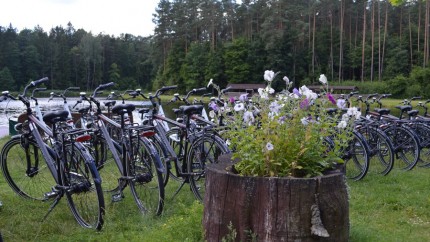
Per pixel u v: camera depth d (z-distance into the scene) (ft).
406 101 28.91
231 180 9.36
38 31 236.84
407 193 16.80
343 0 163.73
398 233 12.28
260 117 10.39
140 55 236.43
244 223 9.18
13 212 13.78
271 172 9.61
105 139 14.82
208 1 172.24
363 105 25.27
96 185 12.19
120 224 12.35
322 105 10.82
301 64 165.37
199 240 10.53
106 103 19.95
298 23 156.56
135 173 13.74
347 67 173.47
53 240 11.57
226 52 168.14
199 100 20.86
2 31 223.30
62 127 14.34
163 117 16.01
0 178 18.43
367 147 19.10
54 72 221.87
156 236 11.13
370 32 173.78
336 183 9.25
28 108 14.26
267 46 156.76
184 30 175.94
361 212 14.39
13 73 212.84
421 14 164.76
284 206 8.90
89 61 224.33
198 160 15.08
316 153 10.00
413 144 21.66
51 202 14.56
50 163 13.44
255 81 164.96
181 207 13.53
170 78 177.17
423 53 157.79
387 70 159.22
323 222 9.00
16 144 15.20
